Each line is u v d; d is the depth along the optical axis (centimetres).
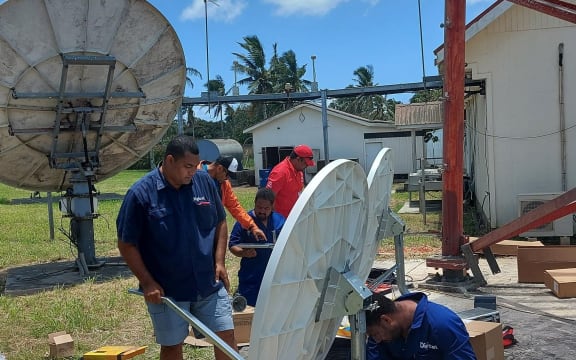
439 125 1466
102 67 785
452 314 286
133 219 337
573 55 1002
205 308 362
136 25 795
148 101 841
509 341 472
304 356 290
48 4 733
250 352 229
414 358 285
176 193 346
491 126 1042
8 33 721
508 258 824
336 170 276
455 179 677
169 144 339
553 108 1015
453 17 650
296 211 241
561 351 457
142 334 539
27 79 750
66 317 582
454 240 681
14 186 870
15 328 563
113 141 867
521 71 1023
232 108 5112
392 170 520
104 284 750
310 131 2809
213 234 364
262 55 4941
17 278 810
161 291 335
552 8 593
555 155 1018
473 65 1042
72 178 845
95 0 759
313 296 275
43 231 1336
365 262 419
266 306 227
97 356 453
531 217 568
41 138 810
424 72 1524
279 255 231
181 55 846
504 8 991
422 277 725
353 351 281
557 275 636
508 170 1037
